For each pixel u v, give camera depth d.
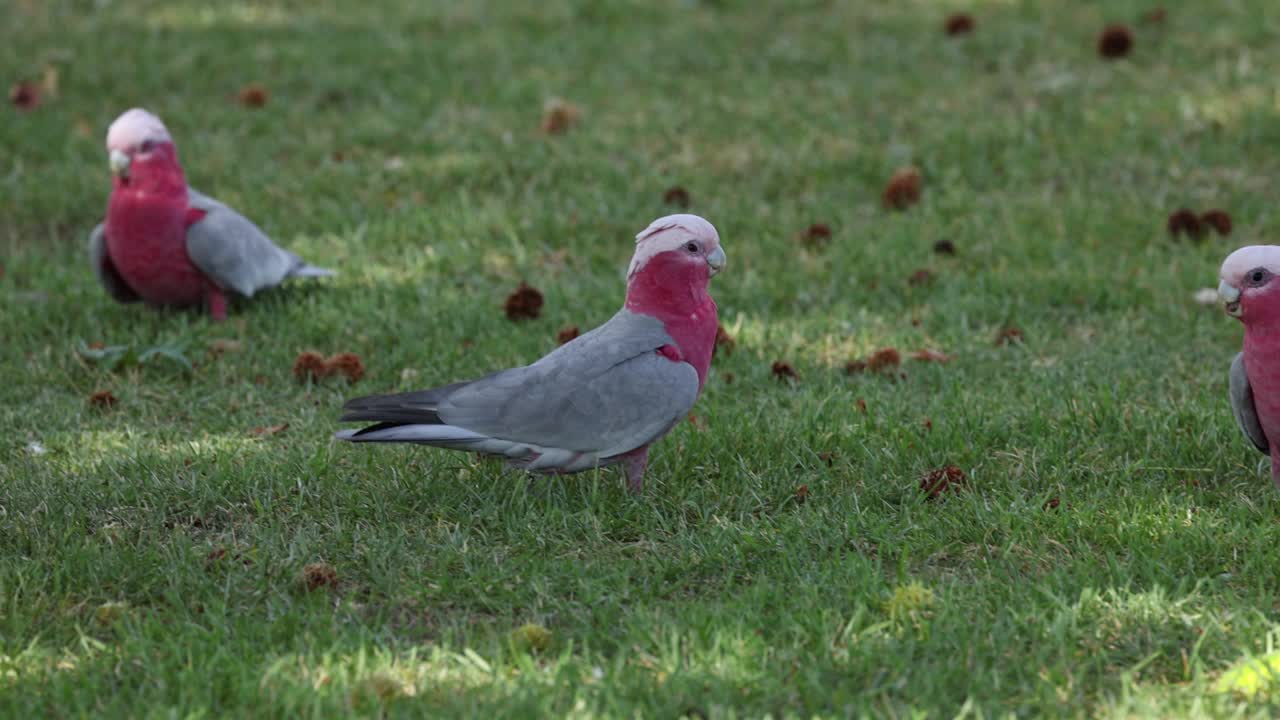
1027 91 17.48
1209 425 9.34
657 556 7.94
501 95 17.69
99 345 11.64
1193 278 12.59
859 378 10.89
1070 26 19.48
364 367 11.23
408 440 8.09
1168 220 13.78
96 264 12.23
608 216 14.40
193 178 15.36
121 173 11.59
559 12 20.92
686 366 8.40
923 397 10.42
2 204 14.73
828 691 6.52
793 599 7.32
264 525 8.44
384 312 12.20
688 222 8.40
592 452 8.27
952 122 16.59
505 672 6.69
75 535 8.24
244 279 11.94
